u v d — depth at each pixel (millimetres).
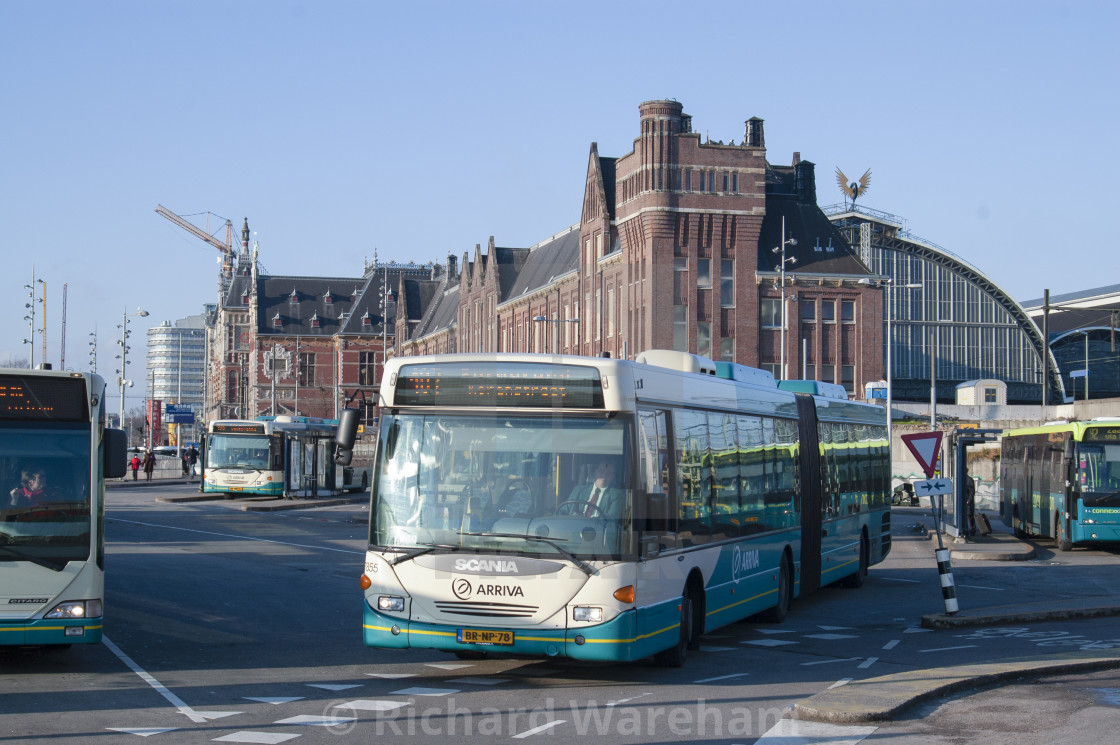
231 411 140750
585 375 11281
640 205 62750
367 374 123312
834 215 91000
